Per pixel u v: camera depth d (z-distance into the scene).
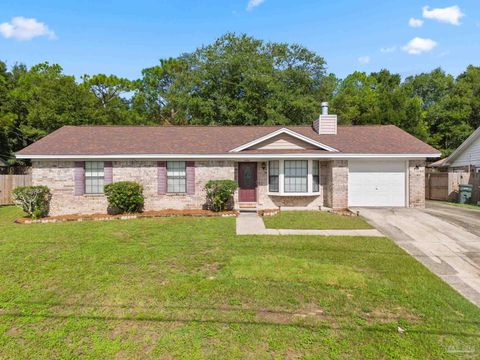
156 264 7.13
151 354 4.01
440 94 40.31
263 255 7.77
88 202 14.23
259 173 15.24
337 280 6.18
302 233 10.02
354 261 7.40
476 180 16.80
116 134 16.16
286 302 5.34
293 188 14.98
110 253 7.92
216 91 29.62
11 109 29.97
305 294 5.63
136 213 13.70
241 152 14.44
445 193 18.66
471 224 10.98
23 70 36.44
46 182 14.04
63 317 4.86
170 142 15.29
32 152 13.66
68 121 27.16
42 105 27.17
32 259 7.47
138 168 14.44
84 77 35.56
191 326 4.61
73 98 27.69
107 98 36.34
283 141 14.85
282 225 11.19
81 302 5.33
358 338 4.34
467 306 5.28
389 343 4.24
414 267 7.04
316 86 32.28
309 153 14.28
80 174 14.14
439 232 10.03
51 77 31.42
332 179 14.48
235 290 5.77
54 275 6.48
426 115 33.62
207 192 14.24
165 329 4.54
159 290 5.75
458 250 8.33
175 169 14.64
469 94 35.22
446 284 6.21
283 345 4.18
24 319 4.80
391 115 29.28
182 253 7.92
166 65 39.66
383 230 10.35
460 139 32.38
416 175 14.88
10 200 19.00
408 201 14.89
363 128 17.88
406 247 8.57
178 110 35.53
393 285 6.06
